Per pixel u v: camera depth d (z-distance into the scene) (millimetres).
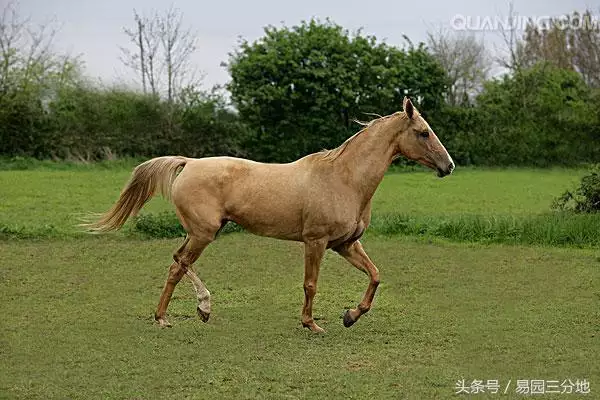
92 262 11273
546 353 7277
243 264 11352
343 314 8664
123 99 30406
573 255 11953
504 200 20062
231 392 6176
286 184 7898
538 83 34469
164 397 6066
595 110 32438
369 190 8008
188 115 30562
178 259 8047
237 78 30641
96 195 19672
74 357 7051
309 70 29969
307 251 7914
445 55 41438
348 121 31172
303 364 6895
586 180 15062
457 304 9133
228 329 8016
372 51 31328
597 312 8742
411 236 13602
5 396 6070
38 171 25922
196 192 7879
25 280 10102
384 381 6461
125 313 8594
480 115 33000
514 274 10703
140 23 34562
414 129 7969
